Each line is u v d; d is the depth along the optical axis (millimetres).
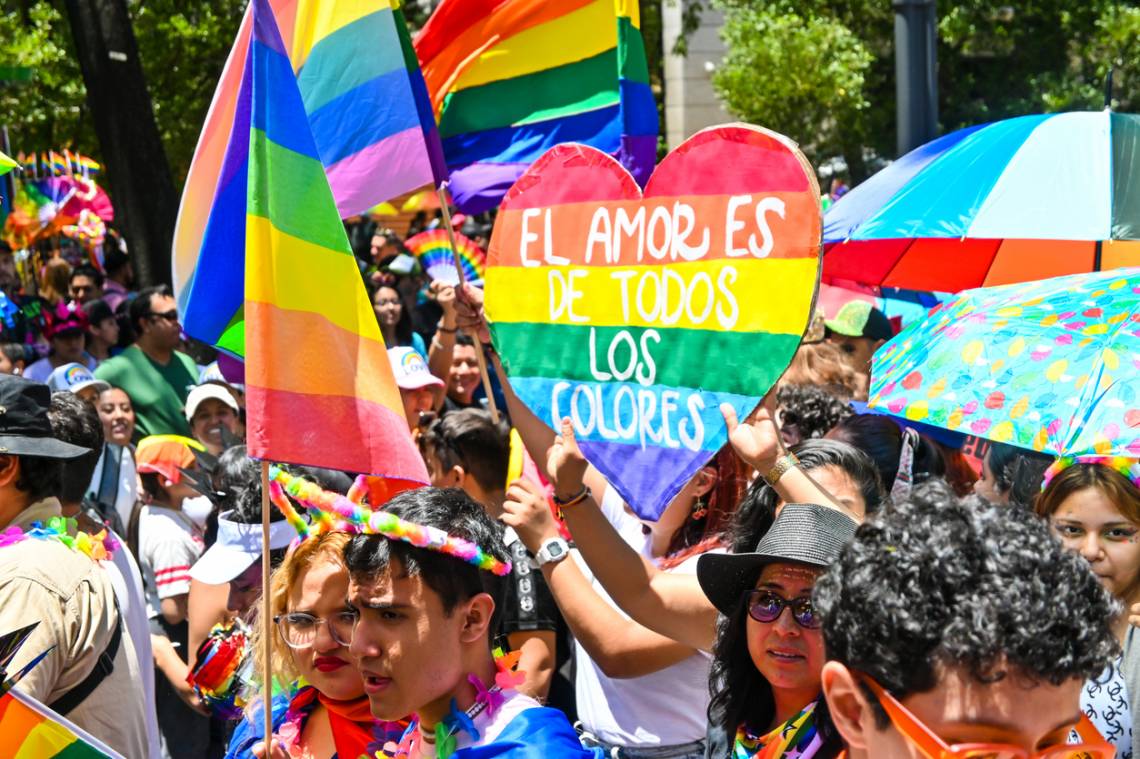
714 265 3658
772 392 3650
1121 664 3723
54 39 21094
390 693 3178
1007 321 4480
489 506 6211
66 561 4266
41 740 3709
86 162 21094
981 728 1901
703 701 4203
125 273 18312
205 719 6402
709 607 3674
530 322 4090
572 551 5199
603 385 3922
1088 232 5633
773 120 25359
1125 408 4020
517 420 4352
